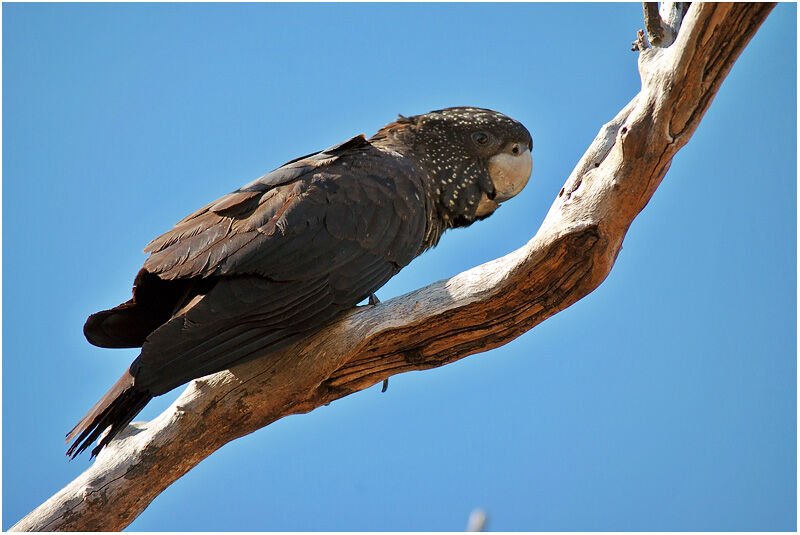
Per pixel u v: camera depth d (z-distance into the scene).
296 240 9.12
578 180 9.02
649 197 8.23
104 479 9.50
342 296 9.26
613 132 9.22
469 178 11.37
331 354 9.13
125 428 9.72
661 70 7.55
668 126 7.68
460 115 11.48
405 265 10.11
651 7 9.91
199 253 8.95
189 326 8.52
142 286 9.30
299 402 9.55
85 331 9.48
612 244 8.32
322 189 9.48
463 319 8.91
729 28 7.07
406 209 10.02
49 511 9.41
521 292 8.66
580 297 8.75
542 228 8.41
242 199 9.36
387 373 9.56
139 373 8.34
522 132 11.52
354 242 9.46
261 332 8.88
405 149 11.19
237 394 9.44
